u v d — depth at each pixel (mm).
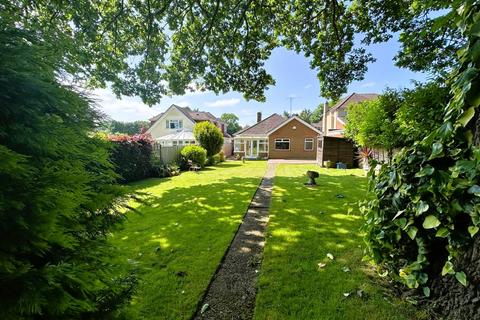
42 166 1092
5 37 1081
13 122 1019
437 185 1716
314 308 1951
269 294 2148
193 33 6512
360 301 2018
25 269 803
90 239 1325
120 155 8352
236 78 7121
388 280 2309
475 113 1548
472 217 1493
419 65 5742
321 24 6086
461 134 1627
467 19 1360
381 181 2365
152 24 6043
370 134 8938
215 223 4105
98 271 1088
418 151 2029
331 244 3152
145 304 2033
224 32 6414
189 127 22562
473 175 1479
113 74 6996
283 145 21406
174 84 7375
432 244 1885
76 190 1031
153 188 7594
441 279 1811
